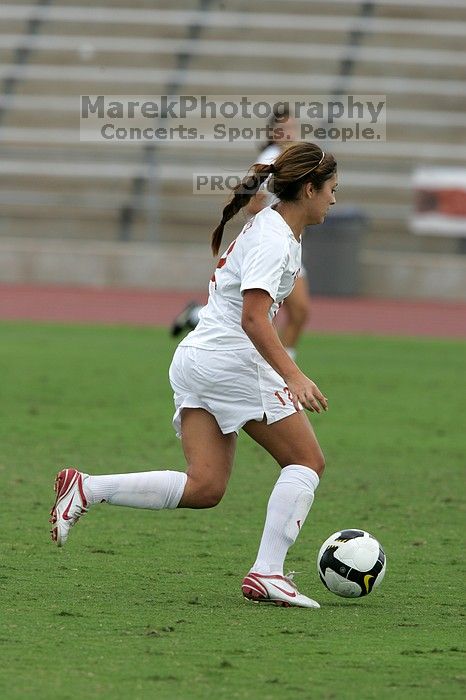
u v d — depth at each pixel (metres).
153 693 14.84
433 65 115.38
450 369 57.09
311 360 59.00
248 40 118.69
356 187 105.62
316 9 120.81
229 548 24.64
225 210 20.38
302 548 25.03
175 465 33.75
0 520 26.69
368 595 20.92
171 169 104.88
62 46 119.25
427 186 95.38
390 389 50.50
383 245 101.31
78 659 16.28
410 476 33.62
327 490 31.56
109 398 46.62
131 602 19.88
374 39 118.00
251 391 19.83
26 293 88.75
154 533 26.03
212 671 15.84
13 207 107.00
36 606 19.39
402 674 15.91
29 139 110.94
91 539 25.22
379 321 77.69
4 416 41.94
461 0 120.81
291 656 16.72
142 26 120.88
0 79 116.56
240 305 19.84
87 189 107.56
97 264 93.56
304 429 20.22
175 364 20.47
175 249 96.00
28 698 14.52
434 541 25.78
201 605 19.83
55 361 56.59
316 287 88.12
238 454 37.03
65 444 36.88
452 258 93.69
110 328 71.75
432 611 19.81
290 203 20.05
